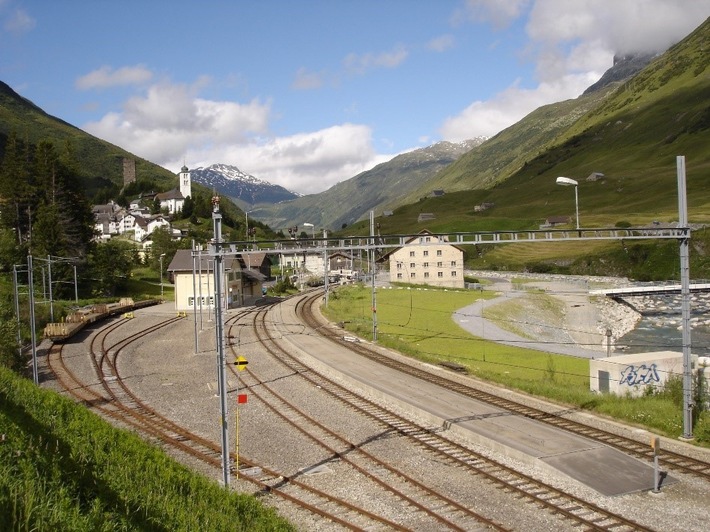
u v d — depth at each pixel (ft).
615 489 61.77
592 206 626.23
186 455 75.41
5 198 315.99
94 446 59.93
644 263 402.31
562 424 85.61
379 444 78.95
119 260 329.72
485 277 391.65
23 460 43.52
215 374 126.31
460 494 61.62
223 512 50.78
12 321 125.80
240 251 66.95
